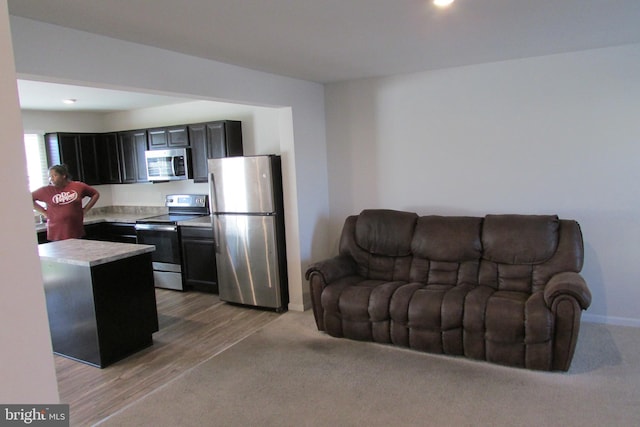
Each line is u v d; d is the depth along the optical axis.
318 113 4.61
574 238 3.33
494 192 4.02
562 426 2.32
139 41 2.74
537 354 2.85
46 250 3.58
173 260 5.20
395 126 4.39
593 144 3.59
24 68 2.23
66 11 2.14
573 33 2.96
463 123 4.07
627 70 3.40
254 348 3.51
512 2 2.27
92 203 4.82
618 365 2.93
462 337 3.09
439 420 2.43
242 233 4.45
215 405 2.69
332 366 3.13
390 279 3.92
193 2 2.09
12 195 0.67
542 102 3.72
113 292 3.36
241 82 3.62
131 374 3.17
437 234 3.77
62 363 3.38
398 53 3.35
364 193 4.63
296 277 4.42
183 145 5.47
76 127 6.14
